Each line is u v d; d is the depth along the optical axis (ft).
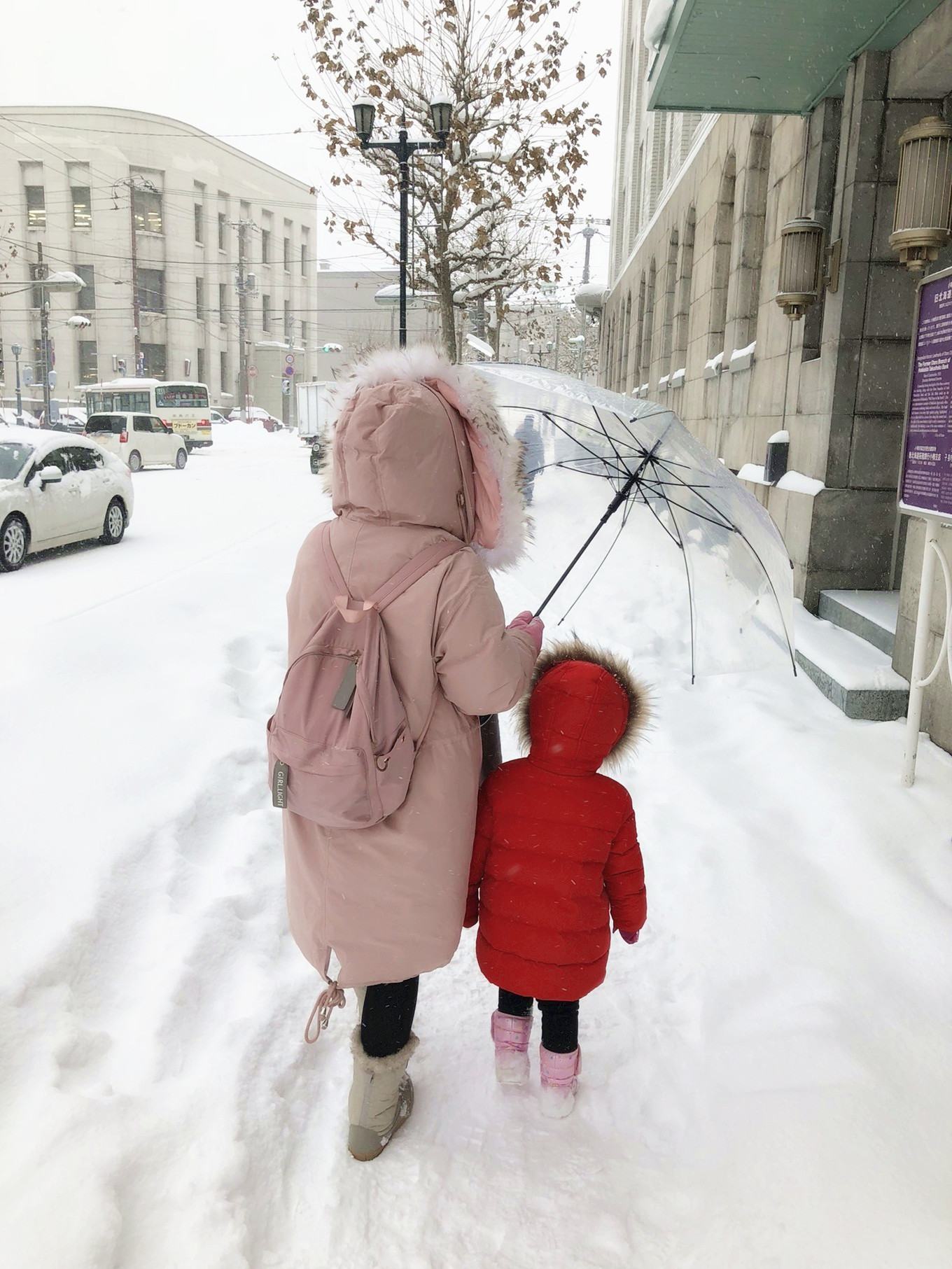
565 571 10.52
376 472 6.43
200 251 240.12
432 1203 6.63
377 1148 6.97
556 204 55.57
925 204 17.65
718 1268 6.16
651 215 66.39
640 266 67.31
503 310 68.13
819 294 22.99
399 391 6.52
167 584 26.12
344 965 6.64
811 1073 7.80
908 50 19.44
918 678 12.70
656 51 22.86
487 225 60.13
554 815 7.04
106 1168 6.35
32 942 8.94
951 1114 7.39
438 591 6.32
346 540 6.61
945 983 9.04
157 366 235.20
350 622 6.23
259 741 14.69
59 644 18.57
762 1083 7.76
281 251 277.23
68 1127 6.66
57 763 13.15
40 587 30.07
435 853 6.57
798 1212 6.52
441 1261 6.19
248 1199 6.50
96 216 221.66
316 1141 7.19
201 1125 6.99
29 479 34.99
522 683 6.55
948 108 20.38
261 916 10.19
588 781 7.13
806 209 24.44
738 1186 6.80
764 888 10.66
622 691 7.29
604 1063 8.16
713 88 22.97
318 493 62.49
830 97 23.24
